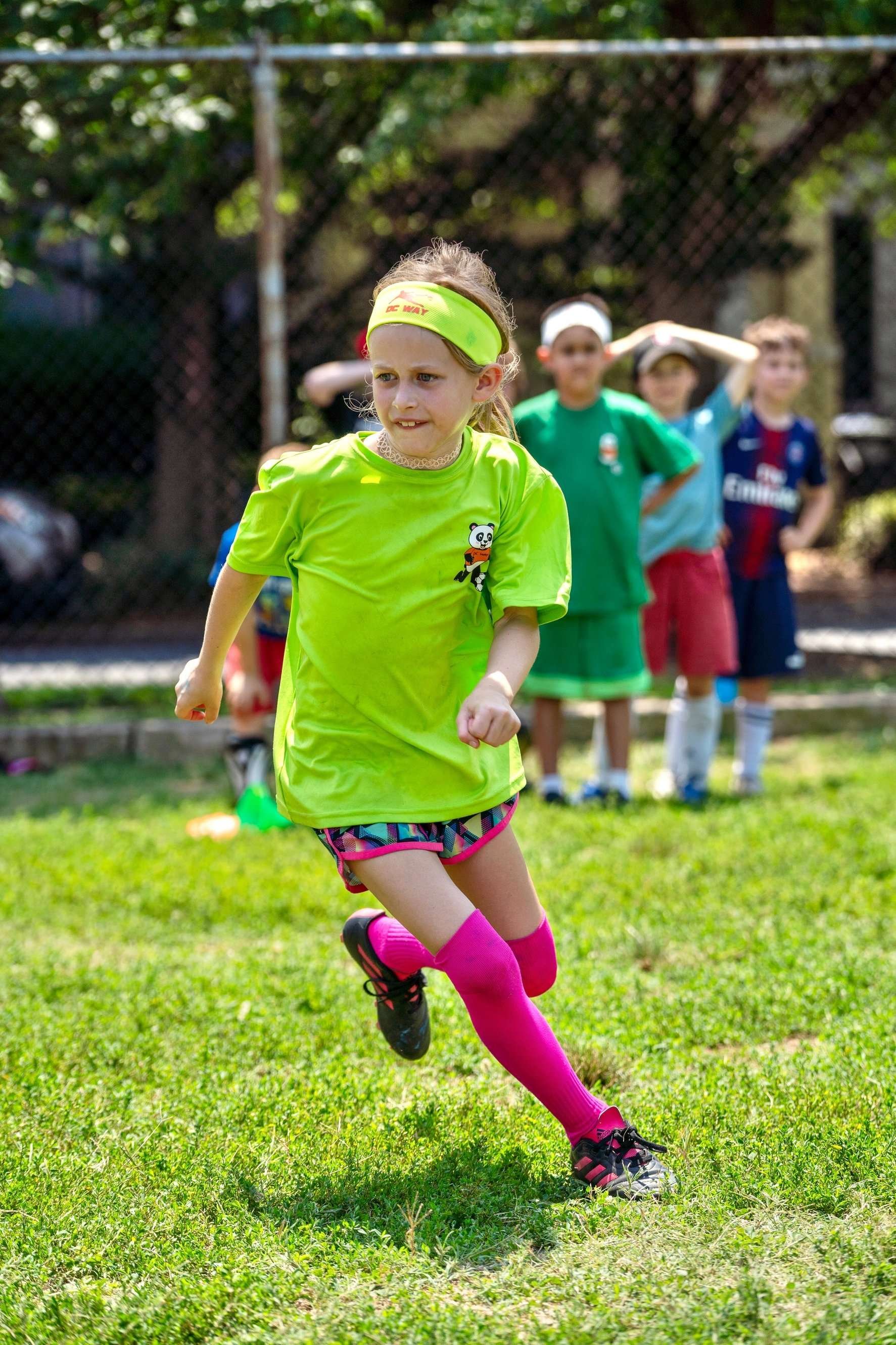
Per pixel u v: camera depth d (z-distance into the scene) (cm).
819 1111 976
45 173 2894
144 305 3859
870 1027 1143
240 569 930
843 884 1585
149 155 2978
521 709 2612
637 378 2195
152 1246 829
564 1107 898
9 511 4003
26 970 1375
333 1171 923
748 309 4941
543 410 1997
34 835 1930
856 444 5062
